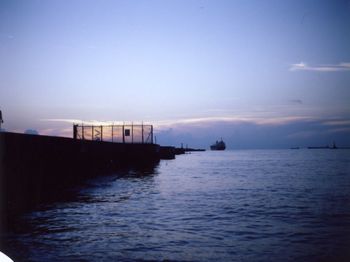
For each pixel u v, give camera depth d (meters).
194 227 13.69
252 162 89.19
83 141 28.47
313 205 20.14
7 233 12.11
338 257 9.87
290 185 32.81
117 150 41.97
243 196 24.56
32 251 9.97
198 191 27.48
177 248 10.63
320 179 39.47
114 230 12.85
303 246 10.98
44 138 20.64
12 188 16.62
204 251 10.38
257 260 9.64
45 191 20.70
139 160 48.66
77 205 18.97
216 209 18.36
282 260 9.65
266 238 12.02
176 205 19.70
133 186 30.45
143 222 14.52
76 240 11.26
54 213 16.34
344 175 45.28
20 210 16.98
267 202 21.44
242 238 11.99
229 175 45.81
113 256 9.69
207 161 95.81
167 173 48.97
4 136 15.92
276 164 77.88
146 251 10.25
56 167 22.53
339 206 19.77
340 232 12.97
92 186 28.48
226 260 9.60
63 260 9.23
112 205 19.17
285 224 14.43
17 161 17.20
